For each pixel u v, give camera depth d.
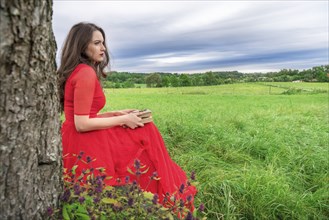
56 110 2.05
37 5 1.75
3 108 1.71
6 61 1.67
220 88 57.28
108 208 2.11
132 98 26.72
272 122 8.68
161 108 14.11
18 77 1.73
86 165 2.74
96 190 2.08
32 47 1.76
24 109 1.79
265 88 56.62
